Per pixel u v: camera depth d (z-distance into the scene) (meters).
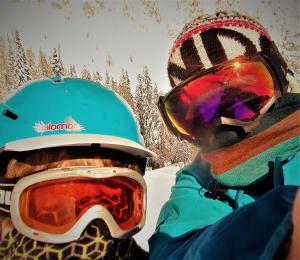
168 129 0.64
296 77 0.62
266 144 0.48
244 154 0.49
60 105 0.50
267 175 0.48
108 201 0.48
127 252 0.52
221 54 0.52
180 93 0.56
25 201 0.45
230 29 0.52
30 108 0.50
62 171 0.45
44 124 0.48
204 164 0.60
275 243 0.19
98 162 0.49
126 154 0.55
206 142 0.56
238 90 0.51
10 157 0.48
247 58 0.50
